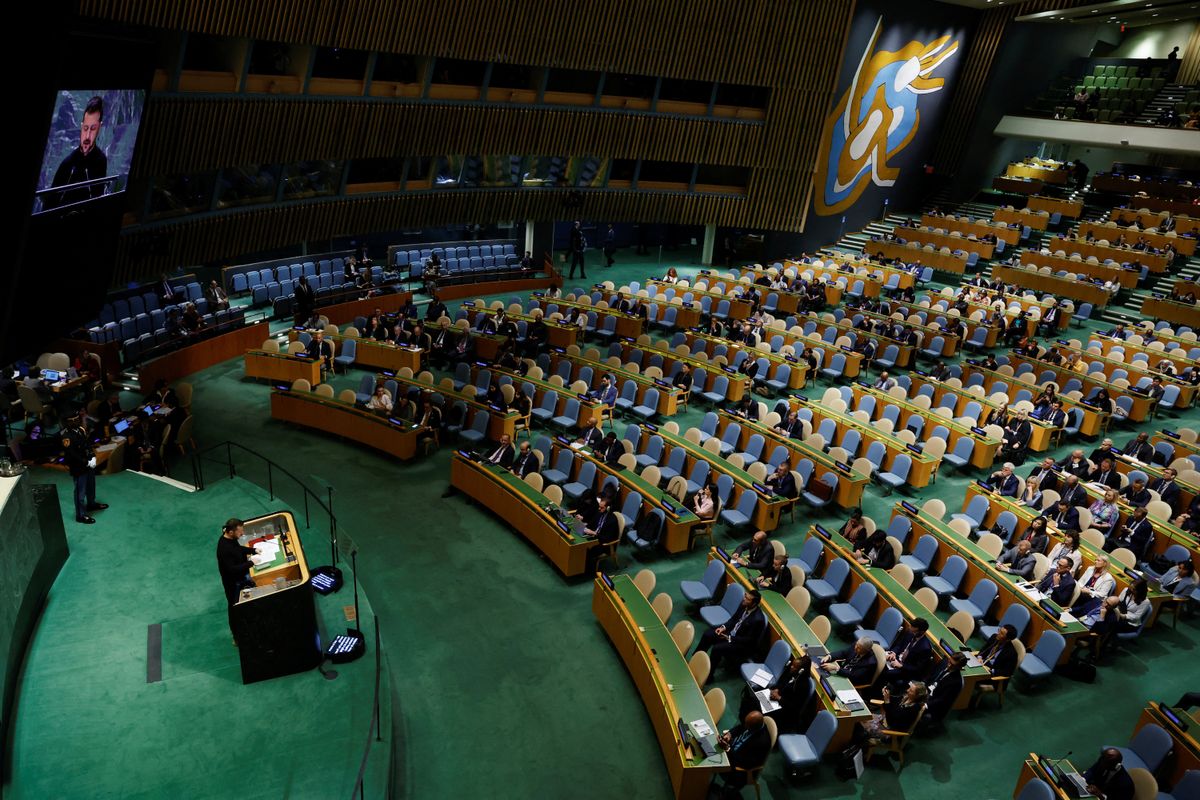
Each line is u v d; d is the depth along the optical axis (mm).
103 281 10758
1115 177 29031
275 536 8703
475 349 19000
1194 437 15039
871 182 29906
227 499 11117
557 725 8734
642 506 11930
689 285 24625
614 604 9828
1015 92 30703
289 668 8086
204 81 16031
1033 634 9992
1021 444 14961
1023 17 28469
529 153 23453
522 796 7809
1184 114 28500
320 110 18562
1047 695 9547
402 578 11078
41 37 7398
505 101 22109
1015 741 8812
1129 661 10227
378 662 8148
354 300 21250
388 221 22266
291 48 17750
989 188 32188
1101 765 7617
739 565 10719
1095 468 13578
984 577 10617
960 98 30312
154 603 8852
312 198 20078
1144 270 24188
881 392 16453
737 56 24078
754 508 12336
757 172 27141
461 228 27766
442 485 13727
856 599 10266
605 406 15758
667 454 13906
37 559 8602
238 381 17453
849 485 13031
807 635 9281
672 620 10586
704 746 7637
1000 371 17766
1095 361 18750
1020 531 11891
